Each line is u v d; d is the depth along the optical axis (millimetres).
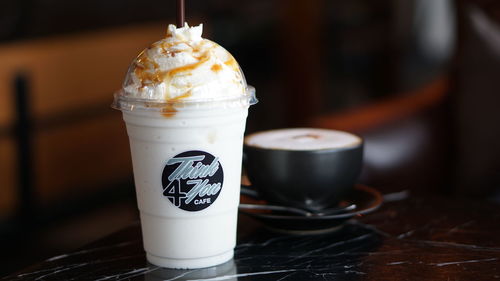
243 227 816
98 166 2008
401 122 1312
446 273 697
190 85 668
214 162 688
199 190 688
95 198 1997
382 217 843
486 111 1266
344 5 2818
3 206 1713
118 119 2068
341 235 790
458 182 1309
